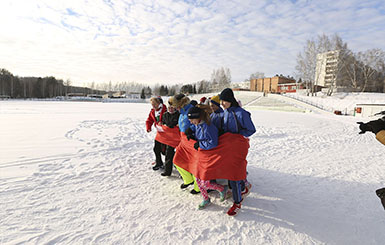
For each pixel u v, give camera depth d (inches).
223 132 119.7
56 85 3479.3
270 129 428.1
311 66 1995.6
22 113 678.5
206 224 103.2
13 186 136.5
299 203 126.5
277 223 105.7
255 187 147.7
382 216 114.0
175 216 109.5
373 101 1363.2
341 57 1921.8
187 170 130.8
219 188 122.2
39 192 130.1
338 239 95.4
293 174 174.2
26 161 186.5
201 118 111.6
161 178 160.1
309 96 1939.0
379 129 79.4
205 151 117.3
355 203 127.6
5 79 2950.3
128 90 6013.8
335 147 279.7
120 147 247.4
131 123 470.9
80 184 144.4
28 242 86.3
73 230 95.4
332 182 158.6
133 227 99.2
